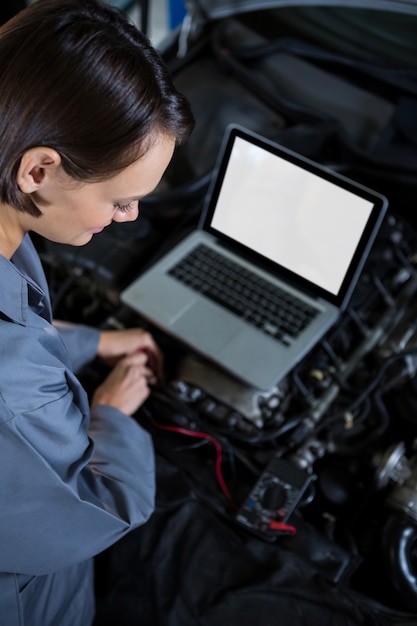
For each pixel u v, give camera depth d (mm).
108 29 567
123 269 1326
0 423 662
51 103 544
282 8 1674
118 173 595
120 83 552
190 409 1156
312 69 1603
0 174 588
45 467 704
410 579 1021
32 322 718
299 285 1221
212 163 1454
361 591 1096
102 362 1260
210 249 1294
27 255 813
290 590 1005
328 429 1173
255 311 1212
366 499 1115
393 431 1217
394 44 1584
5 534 746
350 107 1538
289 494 1062
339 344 1243
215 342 1177
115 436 1018
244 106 1540
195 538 1061
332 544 1062
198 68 1637
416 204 1431
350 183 1084
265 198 1186
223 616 989
